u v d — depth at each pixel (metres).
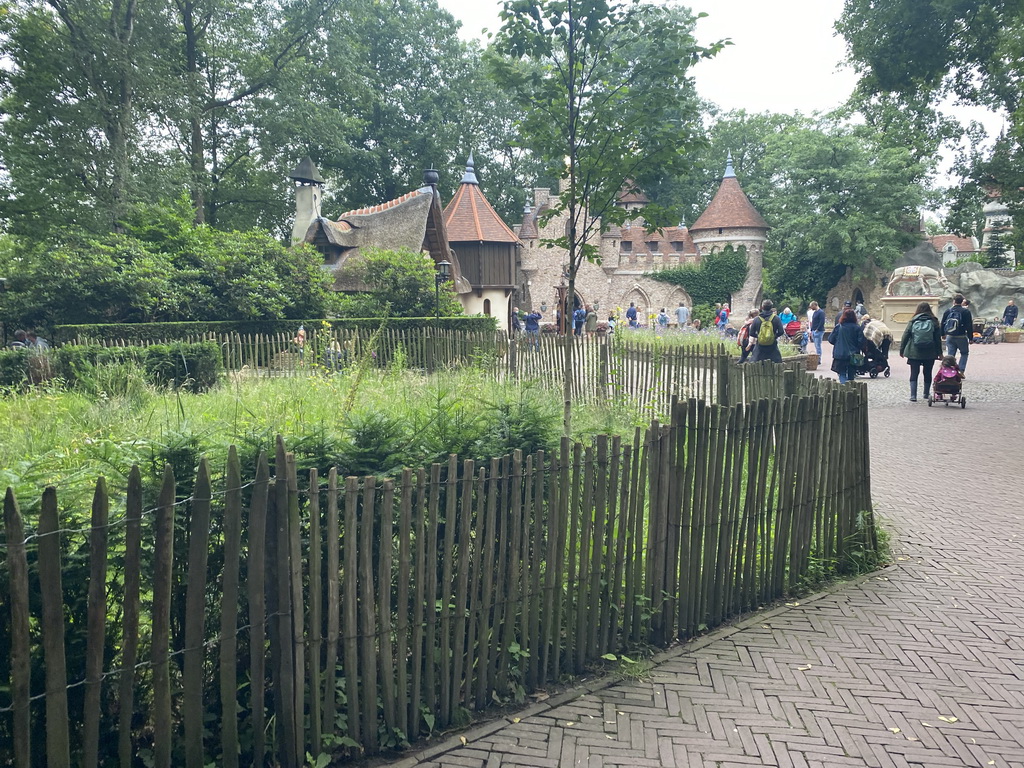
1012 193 19.84
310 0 33.56
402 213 32.25
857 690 3.85
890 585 5.29
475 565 3.55
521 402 4.23
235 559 2.83
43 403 8.35
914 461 8.99
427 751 3.30
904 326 28.91
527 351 14.62
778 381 8.31
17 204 27.31
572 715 3.63
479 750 3.33
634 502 4.23
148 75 26.06
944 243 72.62
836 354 16.23
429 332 18.31
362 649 3.22
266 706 3.15
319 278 22.83
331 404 8.29
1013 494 7.46
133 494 2.53
